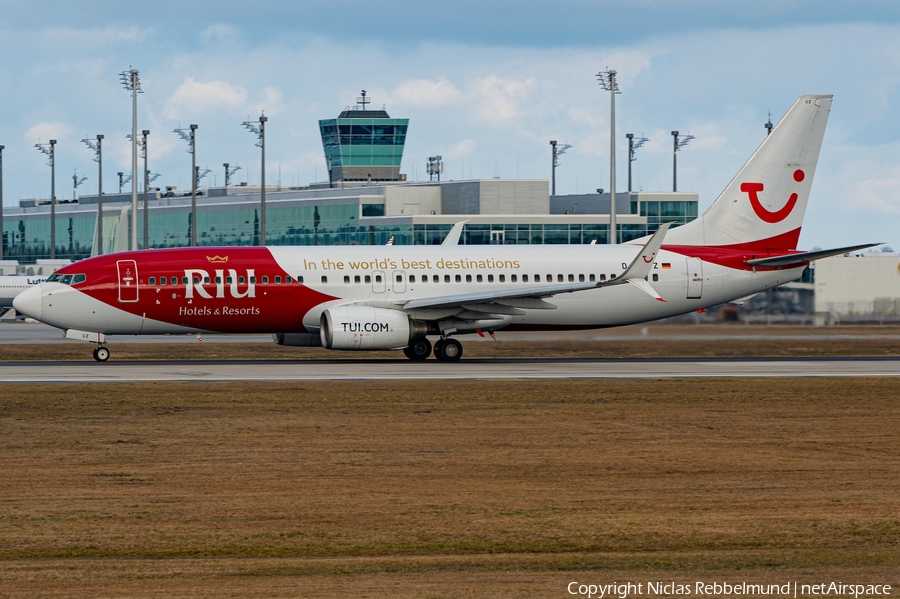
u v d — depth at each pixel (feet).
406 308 562.25
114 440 320.29
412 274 582.35
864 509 239.50
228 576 189.67
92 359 608.60
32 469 278.46
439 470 279.90
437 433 334.65
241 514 233.35
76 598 177.37
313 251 580.30
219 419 359.87
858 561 200.85
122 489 256.73
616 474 275.59
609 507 240.53
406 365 546.67
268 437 326.24
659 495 252.62
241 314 565.94
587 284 561.43
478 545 210.79
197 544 210.59
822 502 246.06
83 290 553.64
